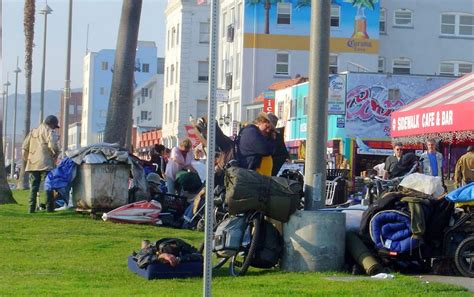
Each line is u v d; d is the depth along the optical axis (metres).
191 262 12.09
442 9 70.19
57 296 10.27
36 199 21.66
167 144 84.94
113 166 19.77
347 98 49.06
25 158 21.78
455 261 12.72
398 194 12.94
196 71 81.62
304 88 51.19
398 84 49.50
